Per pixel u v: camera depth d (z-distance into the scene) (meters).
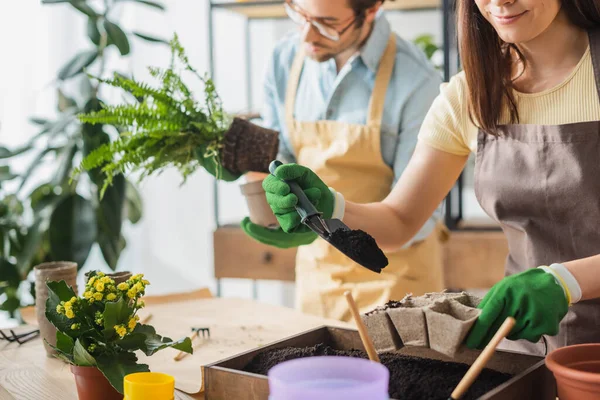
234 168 1.97
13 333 1.73
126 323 1.23
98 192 2.90
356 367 0.89
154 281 4.02
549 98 1.46
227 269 3.08
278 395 0.84
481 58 1.46
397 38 2.36
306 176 1.47
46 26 3.42
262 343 1.64
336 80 2.34
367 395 0.81
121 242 3.10
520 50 1.47
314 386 0.87
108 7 3.11
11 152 2.96
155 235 3.99
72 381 1.43
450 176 1.65
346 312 2.36
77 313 1.25
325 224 1.34
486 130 1.50
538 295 1.08
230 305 2.00
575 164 1.40
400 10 3.40
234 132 1.95
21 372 1.49
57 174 2.94
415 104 2.28
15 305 3.00
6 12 3.31
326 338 1.37
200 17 3.84
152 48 3.80
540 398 1.11
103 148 1.91
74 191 2.96
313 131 2.39
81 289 2.97
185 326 1.79
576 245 1.44
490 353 0.99
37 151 3.44
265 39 3.86
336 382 0.88
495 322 1.09
